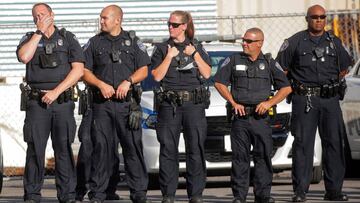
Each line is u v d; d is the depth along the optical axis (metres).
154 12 34.16
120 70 18.06
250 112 18.31
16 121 29.75
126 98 18.00
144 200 18.45
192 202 18.47
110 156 18.34
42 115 17.81
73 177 18.31
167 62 18.05
